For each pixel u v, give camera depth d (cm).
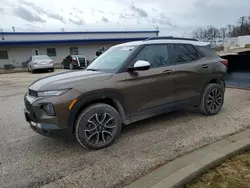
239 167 260
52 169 287
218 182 236
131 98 357
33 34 2853
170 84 399
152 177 252
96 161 302
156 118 465
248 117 445
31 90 334
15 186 254
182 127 410
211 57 470
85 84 319
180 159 289
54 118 301
